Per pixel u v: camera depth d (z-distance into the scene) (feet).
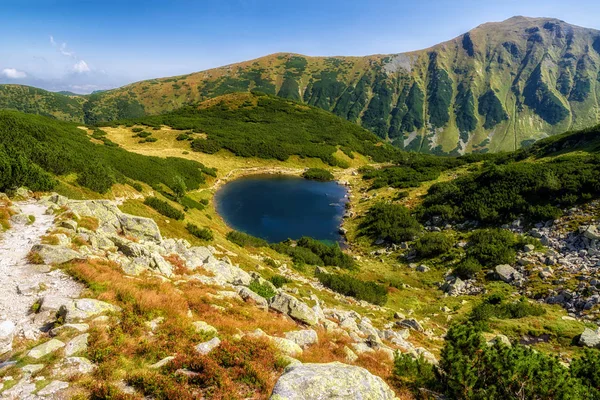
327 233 192.03
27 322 35.01
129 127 379.55
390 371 44.09
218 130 388.78
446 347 40.83
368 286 110.01
